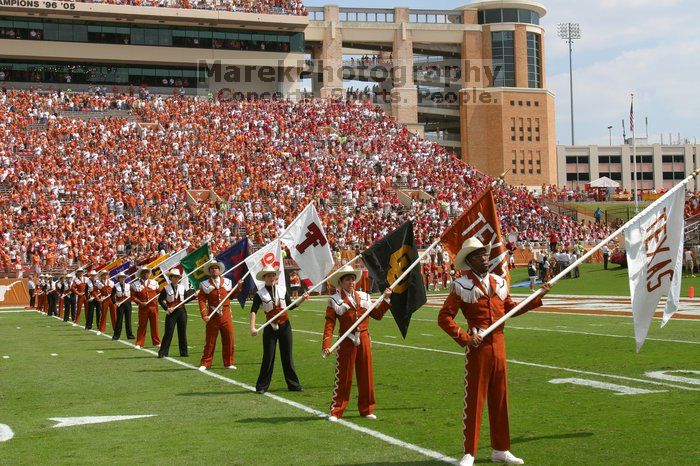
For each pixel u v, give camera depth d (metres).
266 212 50.88
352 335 10.11
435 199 57.81
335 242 48.06
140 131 57.66
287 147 60.25
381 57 81.31
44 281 38.09
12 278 43.56
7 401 12.19
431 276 47.69
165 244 44.81
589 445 8.25
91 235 45.72
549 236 53.59
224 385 13.36
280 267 15.21
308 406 11.11
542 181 81.88
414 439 8.79
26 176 49.19
